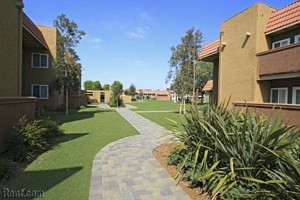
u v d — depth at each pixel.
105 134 11.03
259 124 4.11
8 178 5.11
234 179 3.85
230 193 3.68
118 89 38.41
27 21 16.42
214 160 4.48
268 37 12.48
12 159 6.18
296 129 3.82
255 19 12.26
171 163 6.05
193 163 4.94
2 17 9.34
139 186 4.84
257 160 3.82
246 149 3.95
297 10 10.68
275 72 10.88
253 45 12.36
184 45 24.31
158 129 12.80
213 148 4.69
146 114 23.08
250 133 4.11
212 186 4.07
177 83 24.06
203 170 4.58
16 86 10.89
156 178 5.28
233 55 13.99
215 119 5.02
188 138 5.57
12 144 6.82
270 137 3.73
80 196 4.38
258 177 3.81
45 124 9.45
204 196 4.30
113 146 8.48
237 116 5.12
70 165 6.20
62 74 21.16
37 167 6.01
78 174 5.53
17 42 10.98
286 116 8.25
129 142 9.20
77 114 22.00
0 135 6.67
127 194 4.47
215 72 18.31
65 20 21.05
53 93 22.67
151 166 6.13
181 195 4.41
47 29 23.23
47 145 8.10
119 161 6.59
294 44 9.77
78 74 22.30
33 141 7.01
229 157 4.11
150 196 4.38
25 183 4.94
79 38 21.92
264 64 11.63
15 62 10.77
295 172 3.44
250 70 12.54
